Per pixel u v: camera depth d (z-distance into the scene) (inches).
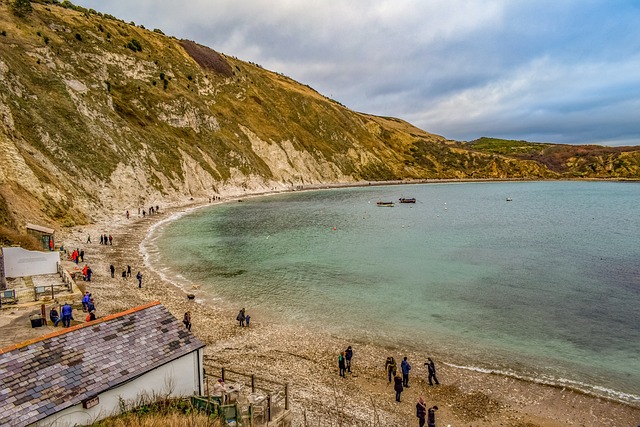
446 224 3245.6
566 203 4886.8
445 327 1252.5
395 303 1453.0
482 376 979.3
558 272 1824.6
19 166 2266.2
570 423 805.9
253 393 737.6
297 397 869.2
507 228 3056.1
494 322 1284.4
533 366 1019.9
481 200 5251.0
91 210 2773.1
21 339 919.0
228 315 1337.4
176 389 667.4
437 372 1000.9
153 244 2345.0
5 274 1416.1
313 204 4559.5
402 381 944.3
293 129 7204.7
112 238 2332.7
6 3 3954.2
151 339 666.8
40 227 1827.0
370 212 3956.7
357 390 922.1
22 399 502.9
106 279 1619.1
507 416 830.5
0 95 2576.3
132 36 5693.9
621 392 904.9
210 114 5452.8
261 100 7027.6
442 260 2057.1
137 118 4338.1
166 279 1696.6
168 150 4313.5
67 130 3056.1
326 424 772.6
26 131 2694.4
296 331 1224.2
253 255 2144.4
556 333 1202.0
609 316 1318.9
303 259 2068.2
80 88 3604.8
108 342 626.8
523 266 1931.6
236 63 7716.5
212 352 1075.3
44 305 1097.4
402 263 1995.6
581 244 2447.1
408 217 3634.4
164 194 3843.5
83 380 558.9
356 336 1194.0
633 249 2289.6
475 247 2368.4
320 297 1512.1
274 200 4894.2
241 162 5398.6
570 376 971.9
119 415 571.8
